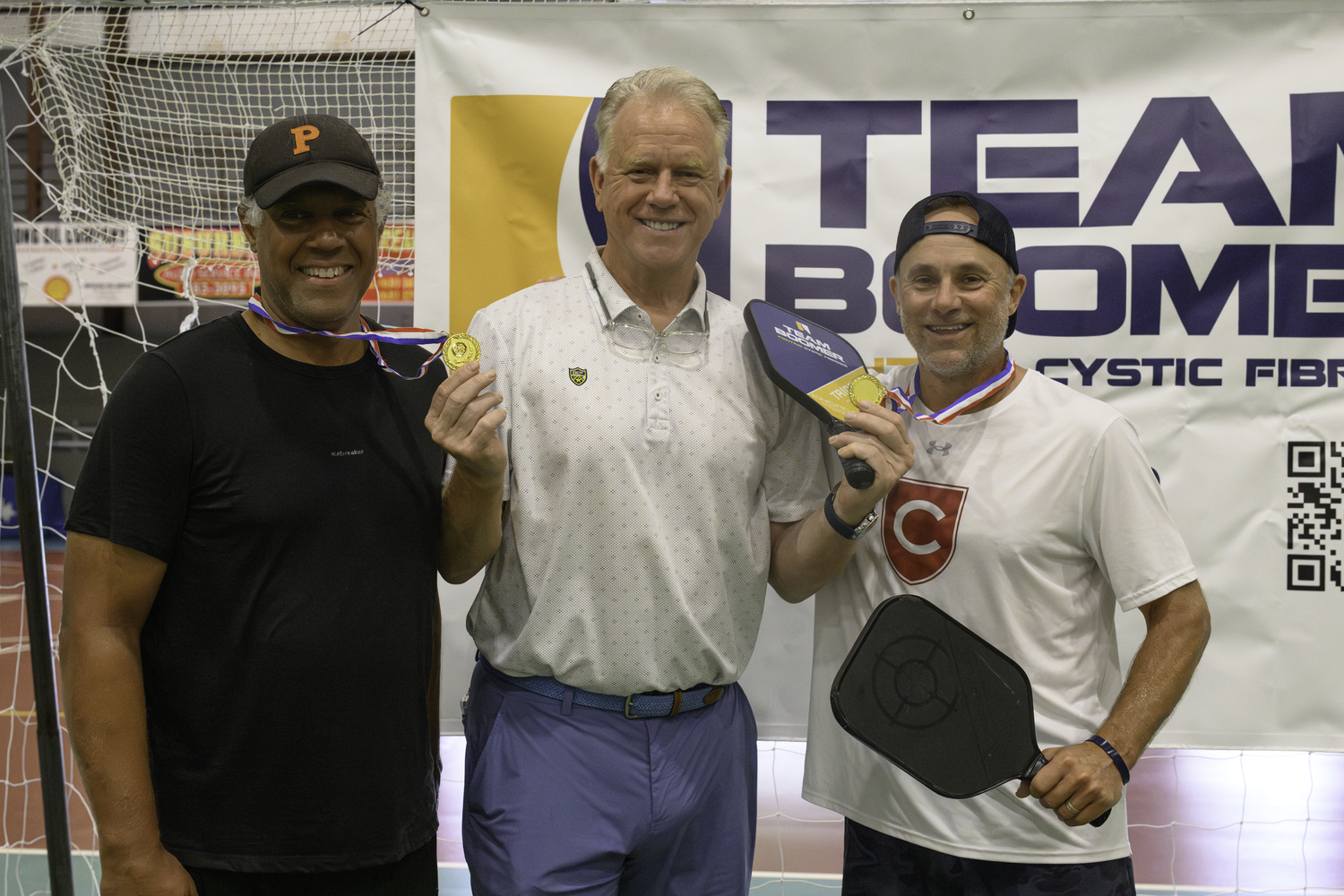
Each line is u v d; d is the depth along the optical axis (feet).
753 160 7.54
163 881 4.41
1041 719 5.42
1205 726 7.41
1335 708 7.34
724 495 5.52
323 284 4.70
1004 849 5.38
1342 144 7.27
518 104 7.48
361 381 5.00
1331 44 7.26
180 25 7.97
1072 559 5.56
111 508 4.47
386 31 7.93
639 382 5.47
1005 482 5.50
